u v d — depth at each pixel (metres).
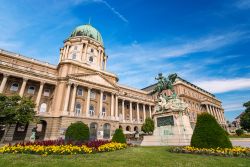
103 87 52.69
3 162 8.23
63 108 43.22
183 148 12.41
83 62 56.81
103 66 70.31
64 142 14.12
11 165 7.66
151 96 80.00
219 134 11.60
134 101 67.94
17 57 45.56
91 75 50.94
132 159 9.45
